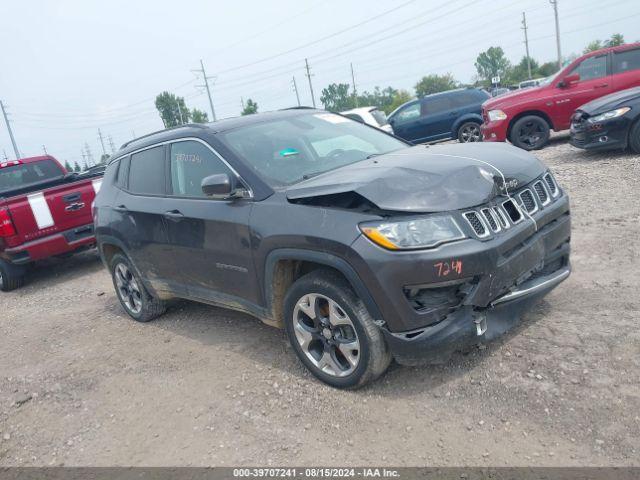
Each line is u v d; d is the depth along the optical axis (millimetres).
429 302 3055
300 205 3383
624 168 7863
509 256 3141
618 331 3484
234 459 3051
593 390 2982
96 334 5531
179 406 3740
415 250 2906
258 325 4828
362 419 3168
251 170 3816
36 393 4410
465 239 2961
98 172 8977
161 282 4914
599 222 5758
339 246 3074
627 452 2527
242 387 3789
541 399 3002
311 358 3619
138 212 4785
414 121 15023
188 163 4344
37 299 7484
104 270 8469
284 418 3336
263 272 3656
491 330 3178
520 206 3324
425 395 3258
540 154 10617
